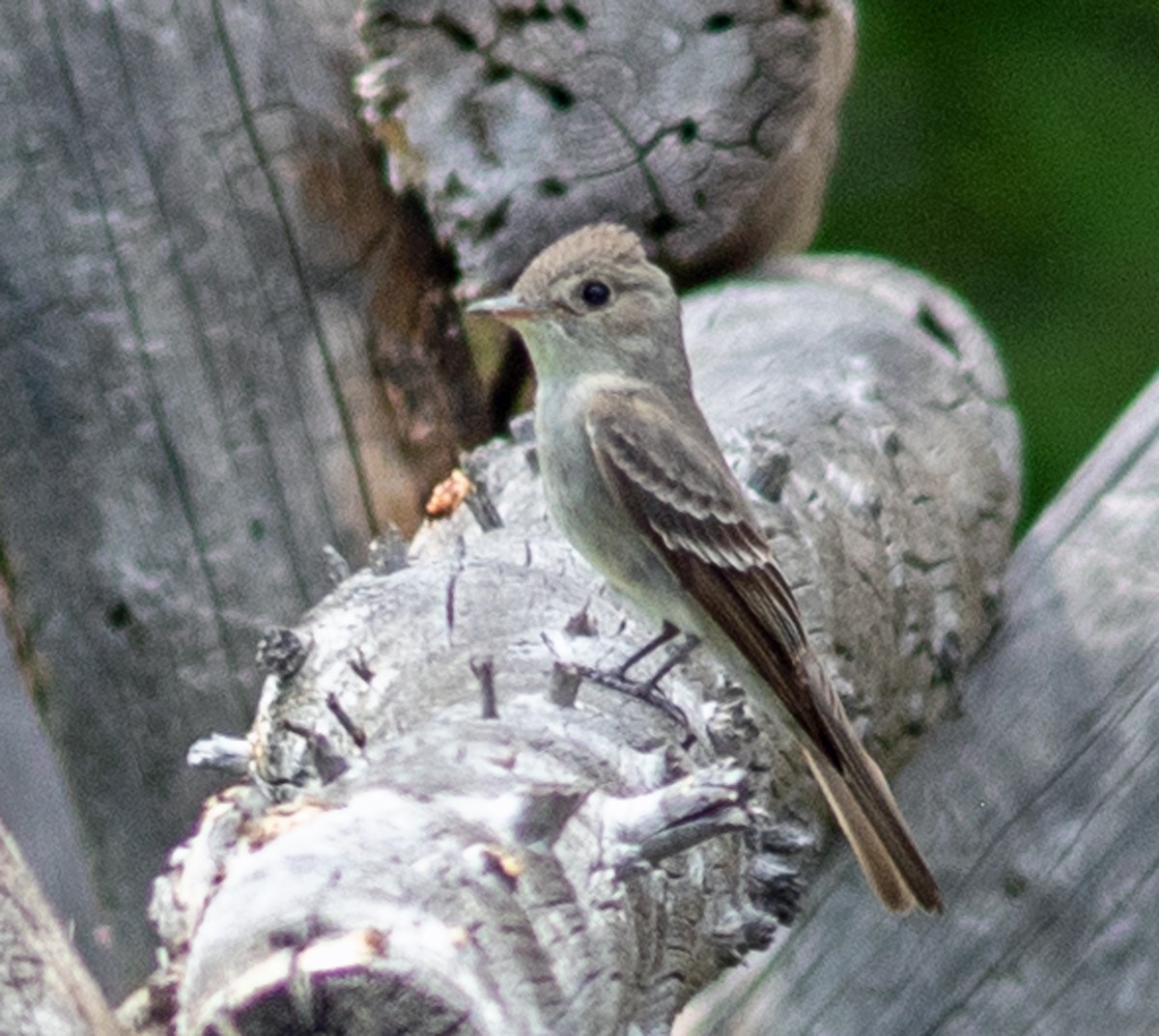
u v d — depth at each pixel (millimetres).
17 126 9352
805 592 7730
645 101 9539
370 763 5262
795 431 8117
